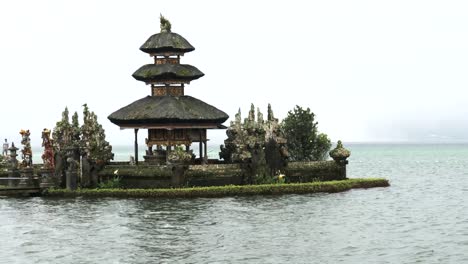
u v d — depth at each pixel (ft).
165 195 318.04
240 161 342.03
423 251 212.43
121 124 360.07
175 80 365.61
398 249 215.31
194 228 247.29
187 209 286.05
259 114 348.38
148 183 327.47
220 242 225.15
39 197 329.31
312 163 356.18
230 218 265.54
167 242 225.76
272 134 346.74
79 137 344.28
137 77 368.07
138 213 277.85
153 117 349.61
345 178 369.30
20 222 263.29
